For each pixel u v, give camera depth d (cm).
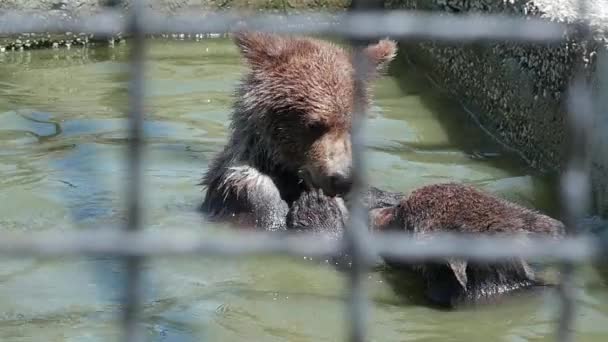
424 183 1012
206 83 1326
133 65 366
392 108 1275
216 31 362
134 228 380
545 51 1046
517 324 722
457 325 723
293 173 938
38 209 915
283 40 921
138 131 374
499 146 1146
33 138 1111
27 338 679
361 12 405
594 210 920
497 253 403
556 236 766
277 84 895
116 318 713
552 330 711
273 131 904
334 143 880
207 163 1048
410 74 1430
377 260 832
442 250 405
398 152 1108
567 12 1022
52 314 718
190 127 1152
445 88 1352
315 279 803
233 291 773
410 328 714
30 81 1354
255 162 934
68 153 1063
